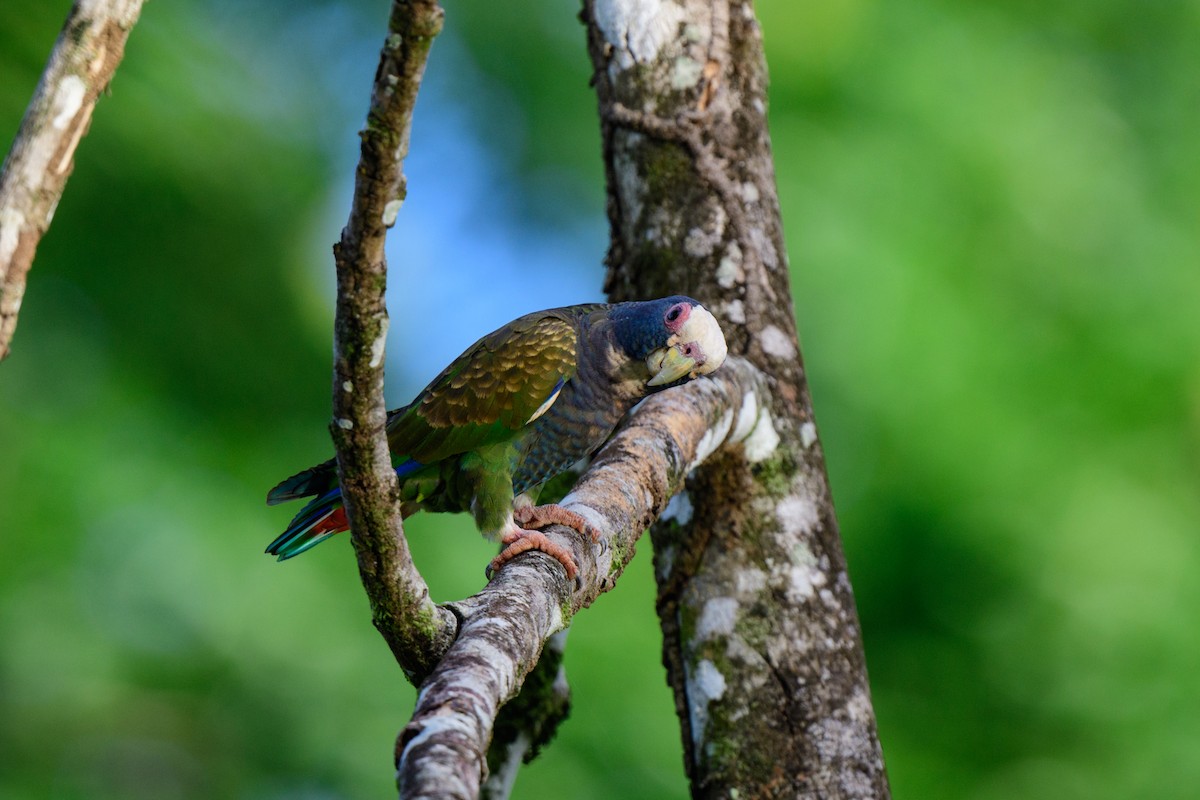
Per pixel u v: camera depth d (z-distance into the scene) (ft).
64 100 12.55
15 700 40.37
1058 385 42.14
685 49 25.61
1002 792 41.83
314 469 24.66
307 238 47.24
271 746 40.83
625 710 41.29
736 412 23.04
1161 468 42.24
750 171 25.55
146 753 40.70
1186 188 44.52
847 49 43.88
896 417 41.50
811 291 41.81
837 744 22.29
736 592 23.06
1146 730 40.68
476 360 24.34
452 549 43.75
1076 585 41.34
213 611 40.52
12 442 38.68
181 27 43.27
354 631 42.65
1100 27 45.60
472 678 12.98
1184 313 42.75
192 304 42.39
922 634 43.27
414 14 11.30
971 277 42.45
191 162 41.73
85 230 39.83
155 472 40.42
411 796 10.50
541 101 49.37
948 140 42.88
